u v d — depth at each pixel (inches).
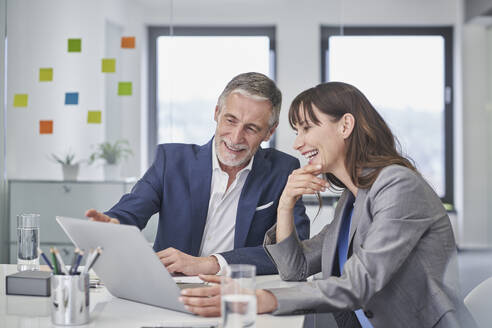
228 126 73.5
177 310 47.4
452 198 218.7
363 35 213.3
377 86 214.8
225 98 73.9
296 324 43.2
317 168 57.3
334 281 46.6
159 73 136.9
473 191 215.2
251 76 73.9
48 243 132.3
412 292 49.6
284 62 132.3
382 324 50.2
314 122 56.1
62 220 49.6
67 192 132.5
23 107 138.9
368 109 55.4
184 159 77.7
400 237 47.9
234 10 134.4
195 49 135.9
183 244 75.1
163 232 76.4
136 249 44.8
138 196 74.9
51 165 138.6
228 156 73.4
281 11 133.0
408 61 214.4
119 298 52.3
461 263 199.0
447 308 48.3
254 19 133.6
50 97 138.6
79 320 43.1
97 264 50.1
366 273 46.3
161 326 41.1
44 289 52.9
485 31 211.8
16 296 52.9
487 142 214.7
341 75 131.2
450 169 217.6
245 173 75.8
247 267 37.6
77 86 138.1
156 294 47.6
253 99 72.6
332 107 55.4
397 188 49.8
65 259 131.6
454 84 214.7
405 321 49.6
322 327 63.7
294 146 58.1
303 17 131.6
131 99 137.2
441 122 216.4
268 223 75.0
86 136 137.9
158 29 136.8
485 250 211.3
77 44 137.7
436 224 50.3
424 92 215.3
